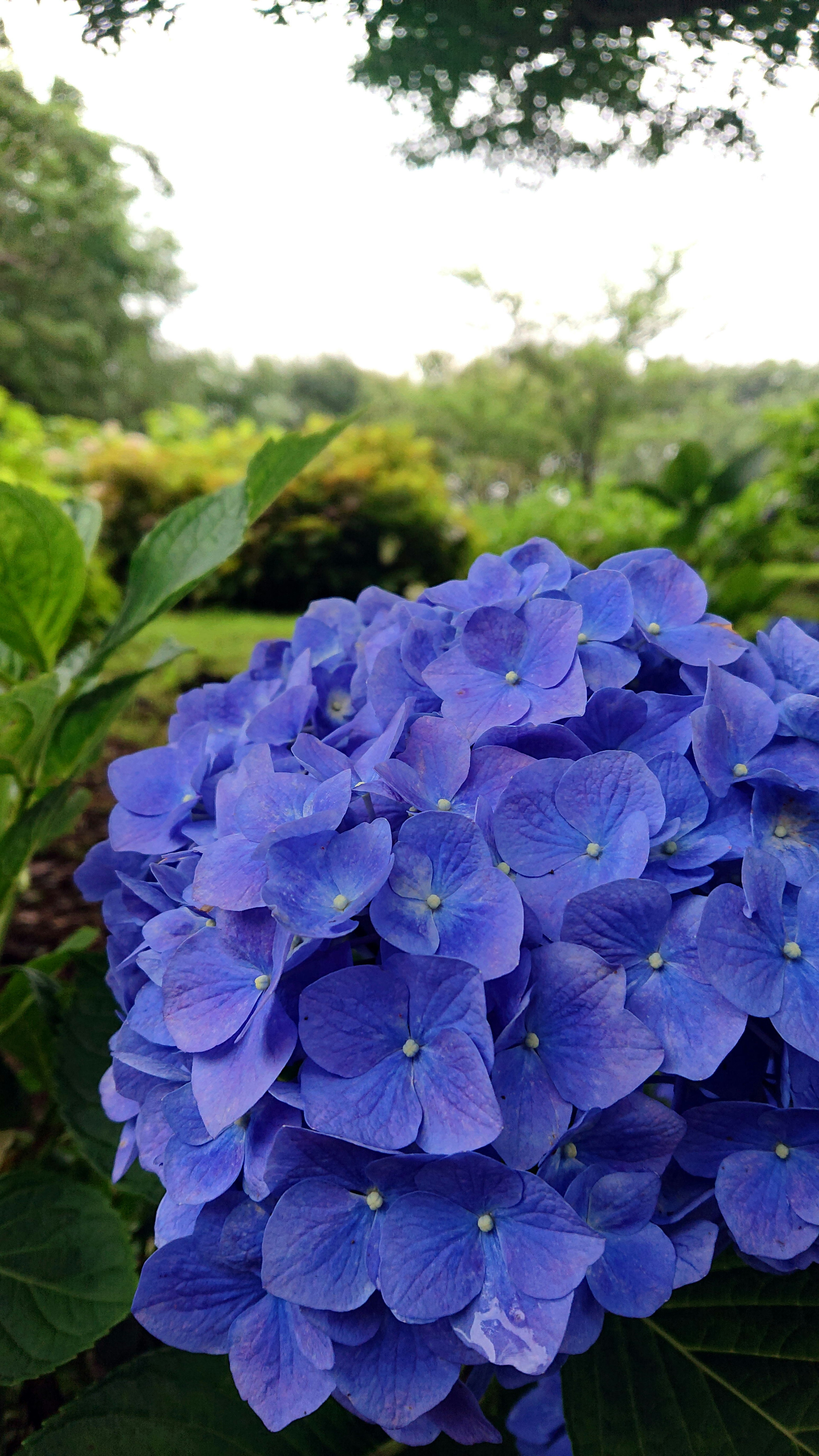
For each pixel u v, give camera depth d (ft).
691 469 3.73
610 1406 0.85
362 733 0.91
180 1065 0.78
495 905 0.69
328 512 7.13
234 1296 0.73
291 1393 0.69
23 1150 1.72
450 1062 0.65
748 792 0.80
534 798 0.77
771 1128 0.71
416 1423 0.70
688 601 0.95
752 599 3.18
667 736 0.83
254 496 1.36
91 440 7.91
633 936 0.72
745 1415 0.84
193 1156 0.74
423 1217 0.65
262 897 0.69
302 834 0.71
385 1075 0.67
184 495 7.19
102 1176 1.21
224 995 0.73
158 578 1.33
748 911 0.70
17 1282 1.08
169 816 0.94
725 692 0.83
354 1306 0.65
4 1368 0.99
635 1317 0.71
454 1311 0.63
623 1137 0.71
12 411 5.94
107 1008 1.33
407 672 0.89
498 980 0.70
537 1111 0.68
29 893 3.02
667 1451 0.82
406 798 0.75
